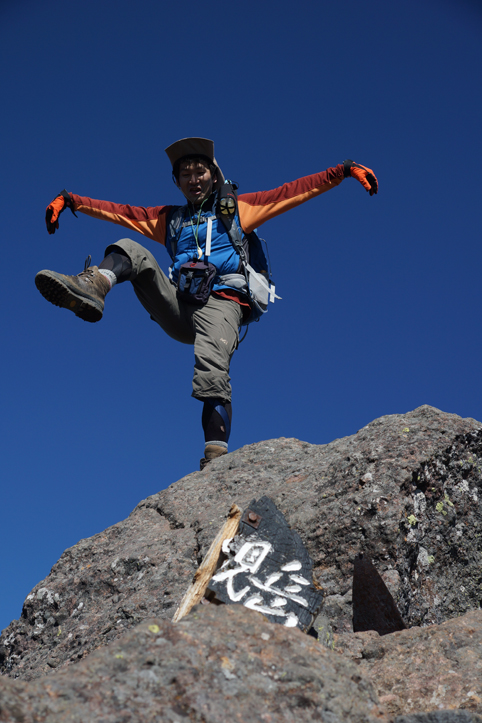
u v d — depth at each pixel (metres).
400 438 3.59
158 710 1.32
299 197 5.16
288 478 3.92
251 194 5.39
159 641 1.55
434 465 3.42
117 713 1.30
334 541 3.09
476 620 2.24
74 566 4.00
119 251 4.71
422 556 3.17
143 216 5.53
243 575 2.10
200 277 5.05
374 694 1.66
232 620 1.70
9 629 3.82
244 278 5.22
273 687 1.49
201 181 5.33
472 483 3.62
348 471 3.48
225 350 4.98
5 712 1.24
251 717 1.38
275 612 1.99
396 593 2.77
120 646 1.52
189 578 3.35
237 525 2.36
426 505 3.32
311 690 1.51
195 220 5.32
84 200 5.45
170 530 3.93
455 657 2.05
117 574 3.65
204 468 4.60
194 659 1.49
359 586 2.56
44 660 3.31
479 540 3.51
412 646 2.15
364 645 2.24
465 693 1.88
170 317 5.15
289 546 2.24
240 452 4.62
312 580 2.16
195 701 1.37
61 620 3.62
